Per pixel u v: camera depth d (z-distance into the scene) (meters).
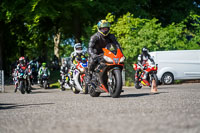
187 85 27.80
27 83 23.28
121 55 13.74
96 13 40.38
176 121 6.56
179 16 42.38
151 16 44.44
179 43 34.97
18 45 51.00
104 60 13.59
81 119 7.45
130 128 5.91
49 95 19.56
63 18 41.44
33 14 35.47
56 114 8.77
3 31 46.72
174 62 32.09
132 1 39.44
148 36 32.25
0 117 8.80
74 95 18.27
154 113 7.98
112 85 13.76
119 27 32.34
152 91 17.27
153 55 31.78
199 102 10.83
